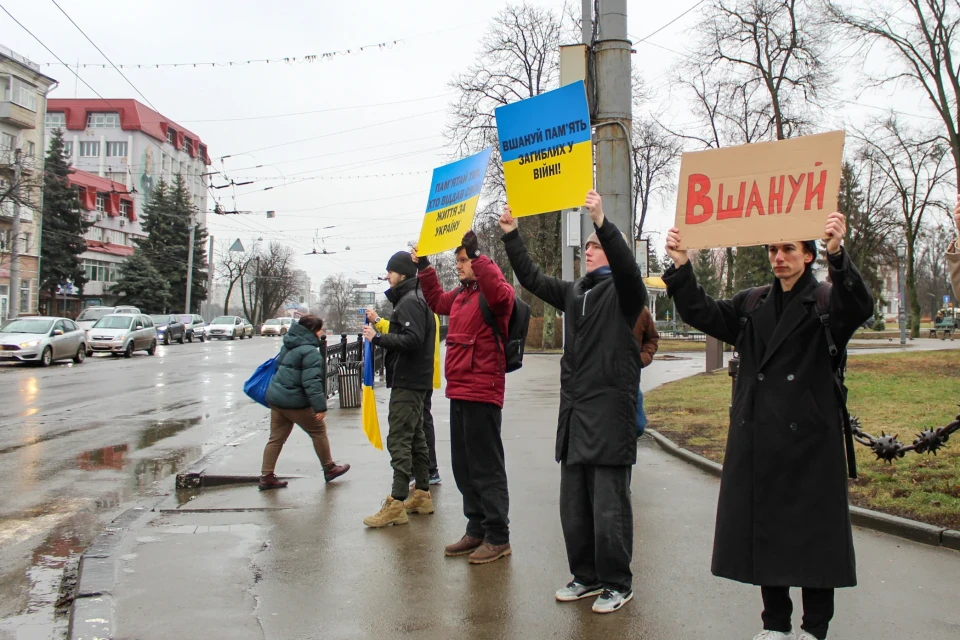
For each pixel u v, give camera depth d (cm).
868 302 328
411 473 632
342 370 1401
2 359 2402
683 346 4297
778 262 354
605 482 429
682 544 546
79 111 8288
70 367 2459
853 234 4628
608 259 405
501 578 478
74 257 5222
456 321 522
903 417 1041
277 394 724
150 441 1063
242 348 3975
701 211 375
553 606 432
